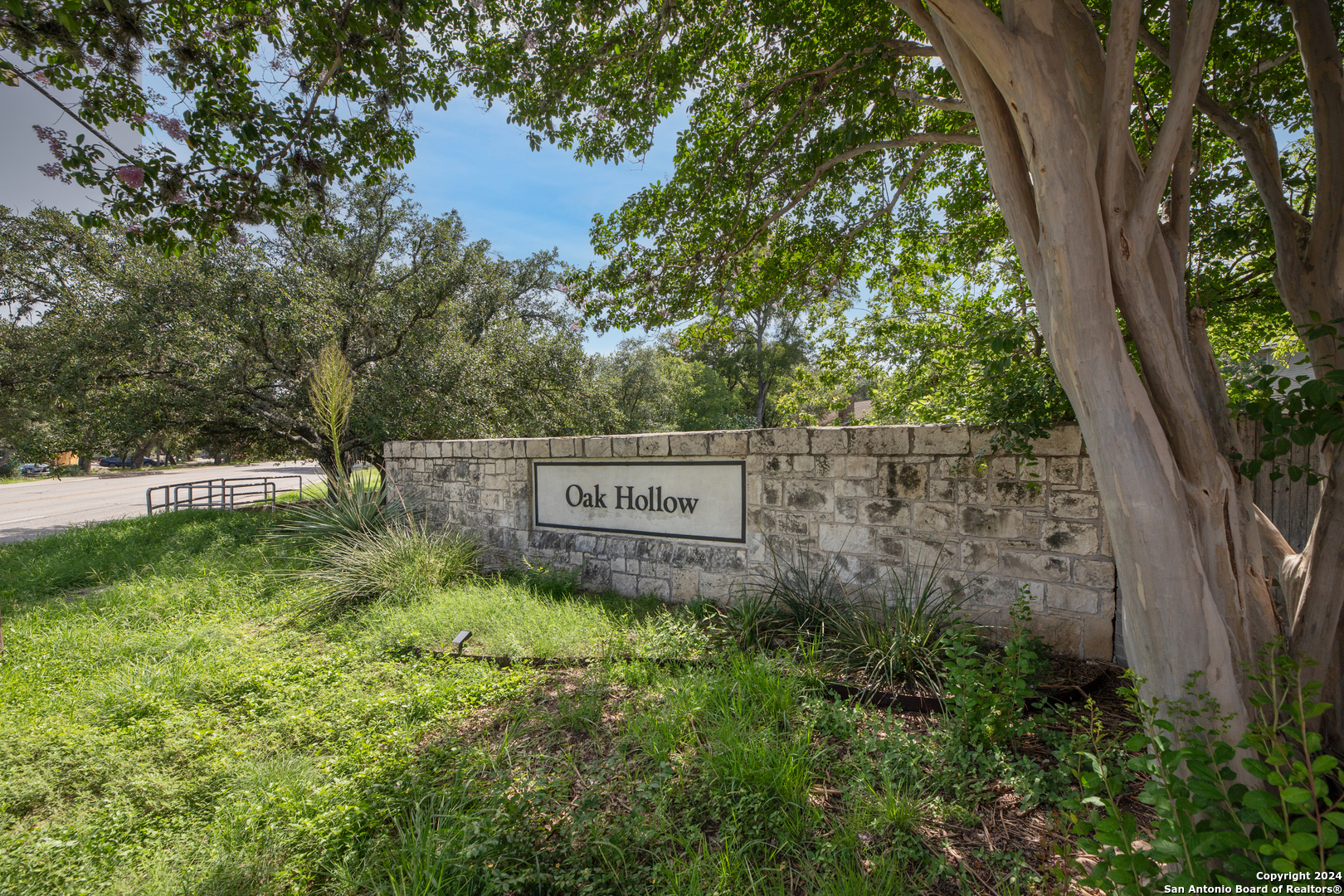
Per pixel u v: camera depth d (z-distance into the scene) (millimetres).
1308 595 2377
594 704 3523
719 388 32812
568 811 2613
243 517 10609
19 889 2240
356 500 7730
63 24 3154
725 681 3564
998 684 3162
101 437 10922
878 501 4668
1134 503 1932
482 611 5129
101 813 2713
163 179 3680
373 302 12836
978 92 2381
